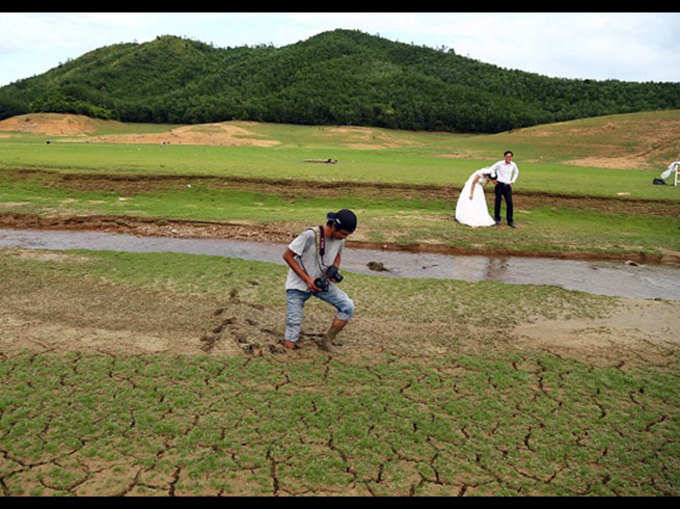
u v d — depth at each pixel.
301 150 44.72
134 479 3.18
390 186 18.06
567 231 13.33
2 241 10.52
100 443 3.52
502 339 5.83
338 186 17.91
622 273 10.00
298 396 4.27
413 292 7.68
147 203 15.21
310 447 3.58
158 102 93.50
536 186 19.30
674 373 5.07
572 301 7.57
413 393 4.42
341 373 4.73
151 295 6.88
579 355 5.44
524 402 4.36
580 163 43.84
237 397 4.21
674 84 103.38
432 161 35.94
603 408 4.32
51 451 3.42
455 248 11.30
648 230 14.97
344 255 10.43
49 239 10.94
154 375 4.52
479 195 13.52
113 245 10.62
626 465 3.56
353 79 111.94
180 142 58.38
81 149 32.91
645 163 43.12
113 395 4.16
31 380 4.34
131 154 28.08
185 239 11.42
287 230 12.23
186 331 5.60
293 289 5.00
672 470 3.53
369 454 3.54
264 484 3.19
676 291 8.83
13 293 6.69
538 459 3.58
